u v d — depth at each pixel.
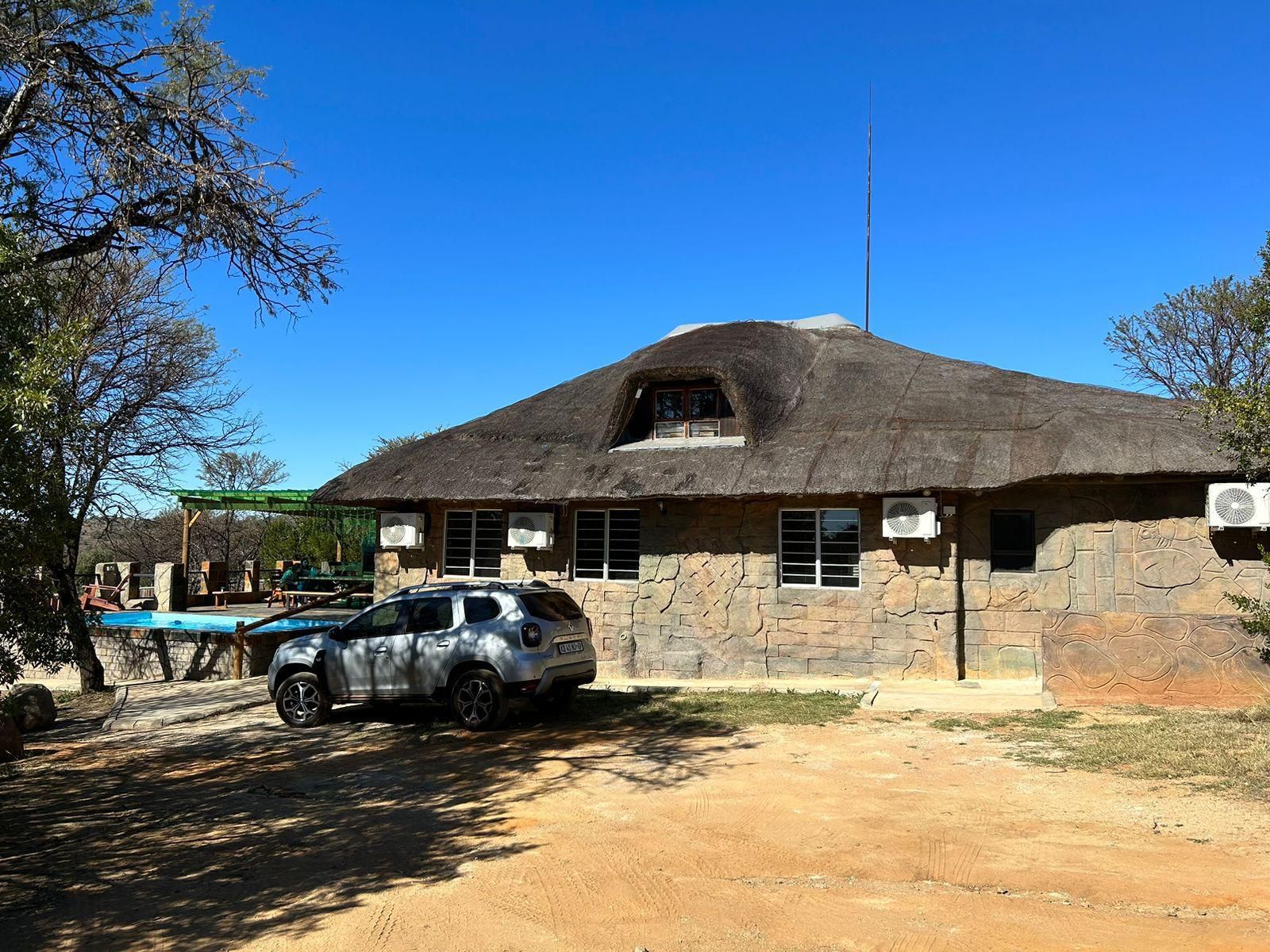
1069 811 6.88
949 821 6.75
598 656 15.45
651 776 8.55
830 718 10.91
